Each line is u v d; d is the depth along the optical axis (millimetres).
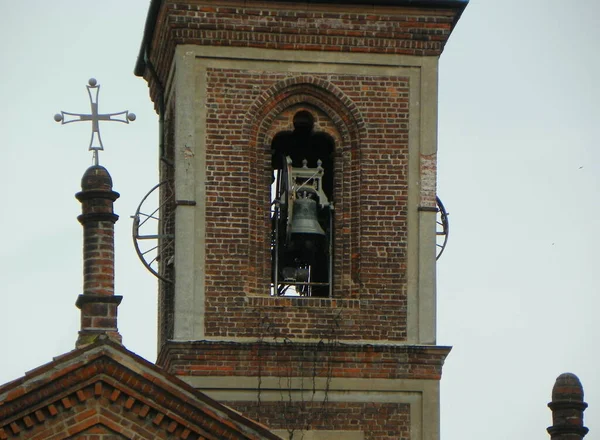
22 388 76125
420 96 96250
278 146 98188
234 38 95438
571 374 95875
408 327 94438
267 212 95250
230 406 92562
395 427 93375
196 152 94750
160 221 97938
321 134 96062
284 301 93938
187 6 95250
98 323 79500
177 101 94938
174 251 94438
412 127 96062
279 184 99125
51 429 76438
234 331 93438
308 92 95938
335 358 93500
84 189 81688
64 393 76438
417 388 93750
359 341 94000
